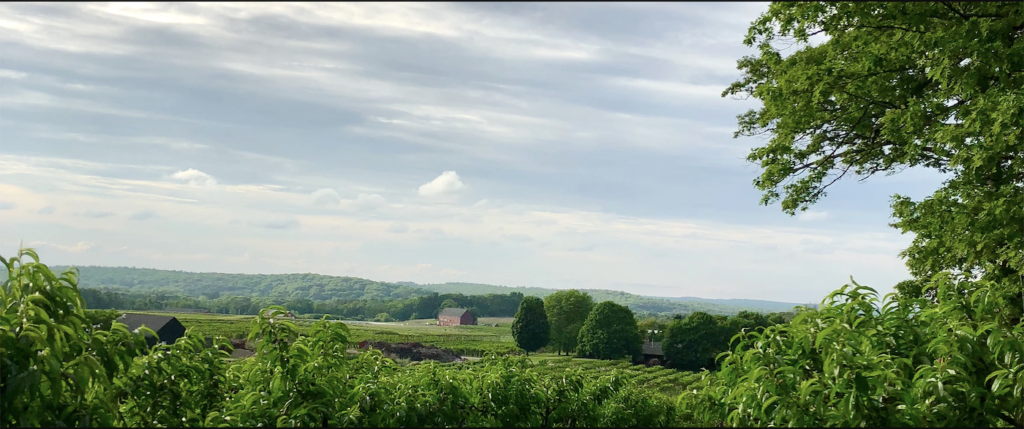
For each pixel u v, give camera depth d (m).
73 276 2.83
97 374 2.80
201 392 3.57
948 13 8.43
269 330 3.65
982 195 8.94
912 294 9.73
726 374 3.30
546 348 78.75
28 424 2.43
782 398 2.95
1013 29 8.17
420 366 4.43
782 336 3.25
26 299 2.62
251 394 3.50
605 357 69.31
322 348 3.86
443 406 4.08
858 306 3.25
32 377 2.44
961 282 3.68
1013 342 3.12
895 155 11.05
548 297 82.62
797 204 11.61
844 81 10.03
